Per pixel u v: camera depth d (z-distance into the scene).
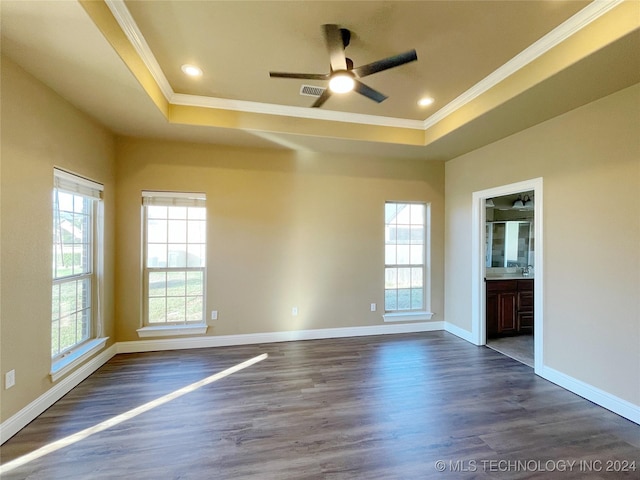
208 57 2.58
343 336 4.52
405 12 2.05
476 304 4.21
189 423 2.35
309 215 4.40
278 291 4.30
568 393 2.86
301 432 2.25
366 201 4.62
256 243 4.23
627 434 2.25
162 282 4.02
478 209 4.20
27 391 2.33
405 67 2.70
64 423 2.34
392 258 4.85
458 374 3.25
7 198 2.14
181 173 3.97
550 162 3.14
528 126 3.35
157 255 4.00
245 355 3.76
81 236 3.21
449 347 4.09
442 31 2.24
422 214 4.98
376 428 2.30
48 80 2.43
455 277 4.67
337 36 2.12
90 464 1.91
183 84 3.05
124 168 3.80
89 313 3.35
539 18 2.10
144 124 3.35
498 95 2.83
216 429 2.28
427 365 3.49
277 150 4.29
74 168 2.90
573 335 2.89
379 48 2.45
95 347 3.24
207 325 4.06
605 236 2.63
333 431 2.26
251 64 2.68
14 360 2.21
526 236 5.44
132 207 3.83
